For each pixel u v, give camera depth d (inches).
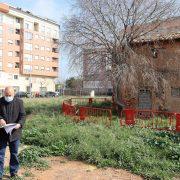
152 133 551.5
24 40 3206.2
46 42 3449.8
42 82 3435.0
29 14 3248.0
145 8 922.7
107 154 392.5
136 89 879.1
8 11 3014.3
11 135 298.0
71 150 413.1
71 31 946.7
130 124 644.7
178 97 924.0
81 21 940.0
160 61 943.0
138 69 876.6
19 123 300.2
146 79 887.7
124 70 848.9
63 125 613.0
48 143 455.8
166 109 926.4
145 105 933.2
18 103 303.6
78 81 965.2
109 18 919.0
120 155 382.0
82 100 1202.6
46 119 700.7
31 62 3289.9
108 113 699.4
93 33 930.7
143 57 888.3
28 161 364.8
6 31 3043.8
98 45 929.5
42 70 3422.7
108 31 917.8
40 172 340.2
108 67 912.3
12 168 309.3
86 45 936.3
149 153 404.2
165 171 343.0
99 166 365.4
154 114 737.0
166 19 933.8
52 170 350.3
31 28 3282.5
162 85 906.1
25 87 3245.6
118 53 894.4
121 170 355.9
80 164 376.8
